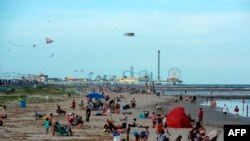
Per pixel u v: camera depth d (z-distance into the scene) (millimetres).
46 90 145750
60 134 38594
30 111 65000
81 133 40531
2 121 46469
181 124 45000
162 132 34500
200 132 35562
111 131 41469
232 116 75062
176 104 109125
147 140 36906
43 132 40344
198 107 98688
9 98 91500
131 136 39406
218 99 162125
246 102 143000
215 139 34531
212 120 65500
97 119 55656
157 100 123875
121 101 108625
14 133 39000
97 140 35625
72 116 48000
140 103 106562
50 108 73500
